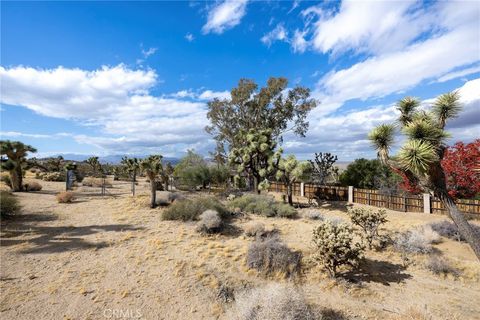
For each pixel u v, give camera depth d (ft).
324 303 17.16
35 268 19.57
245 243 27.04
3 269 18.97
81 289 17.03
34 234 26.89
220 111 88.02
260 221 36.32
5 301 15.21
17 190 53.26
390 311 16.40
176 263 21.50
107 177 111.34
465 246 26.78
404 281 20.44
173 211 35.29
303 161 48.42
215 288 18.47
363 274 21.38
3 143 52.03
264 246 22.97
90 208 40.14
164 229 30.66
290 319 13.74
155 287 18.04
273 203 44.57
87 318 14.40
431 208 43.47
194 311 15.96
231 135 90.17
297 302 14.87
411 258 24.32
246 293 17.47
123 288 17.60
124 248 24.29
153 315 15.23
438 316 15.99
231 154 63.93
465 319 15.70
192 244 26.05
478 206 38.01
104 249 23.84
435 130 13.98
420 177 14.33
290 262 21.88
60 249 23.31
